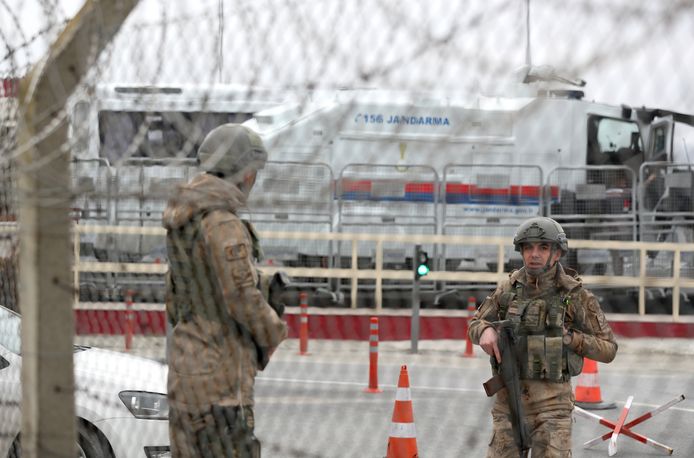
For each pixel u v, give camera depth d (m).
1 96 10.98
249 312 12.48
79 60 9.75
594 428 34.59
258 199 11.95
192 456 12.98
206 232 12.41
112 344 37.50
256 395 38.28
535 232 17.34
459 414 35.75
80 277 30.64
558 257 17.67
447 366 49.28
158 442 21.20
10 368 19.64
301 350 51.72
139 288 38.31
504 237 60.94
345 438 29.66
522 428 16.83
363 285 60.78
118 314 37.75
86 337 34.34
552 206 61.38
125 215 25.72
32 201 9.97
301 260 59.44
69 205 10.12
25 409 10.27
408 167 13.01
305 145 11.70
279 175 11.86
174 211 12.59
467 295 61.44
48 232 10.05
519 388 17.02
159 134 10.66
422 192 59.16
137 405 21.22
